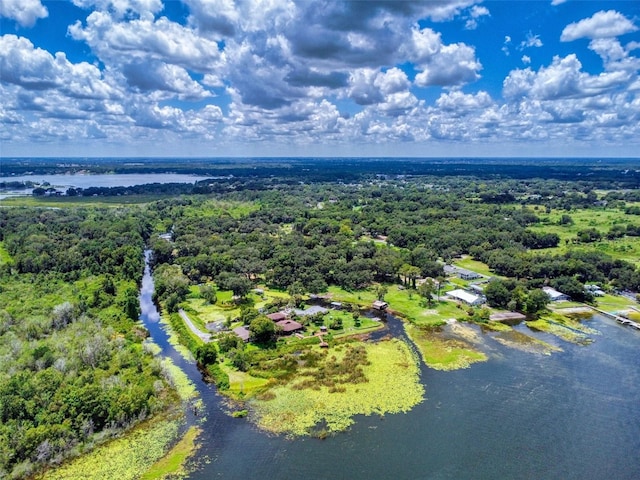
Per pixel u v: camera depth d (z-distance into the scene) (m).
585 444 82.56
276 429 86.38
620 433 85.69
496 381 104.06
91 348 104.44
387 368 109.56
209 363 110.81
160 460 77.94
